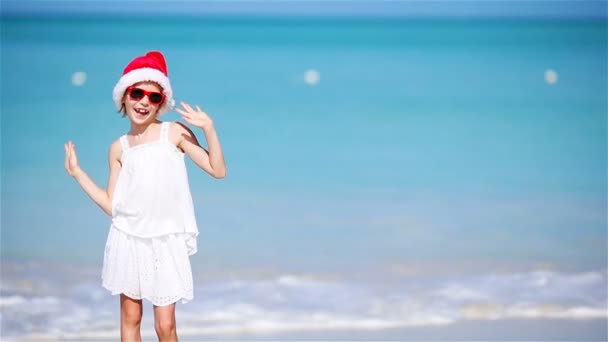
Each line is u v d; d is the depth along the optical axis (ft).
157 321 16.78
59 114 66.18
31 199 39.63
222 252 31.83
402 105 77.66
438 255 31.68
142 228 16.67
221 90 83.05
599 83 93.04
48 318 24.48
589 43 142.10
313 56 120.88
